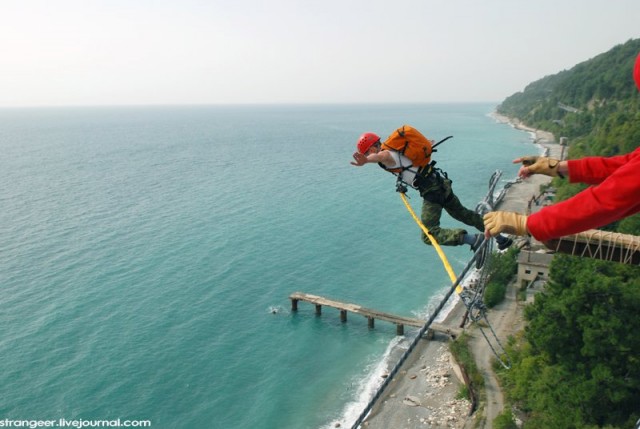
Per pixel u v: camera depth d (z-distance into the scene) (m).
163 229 90.06
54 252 77.06
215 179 140.00
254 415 44.84
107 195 117.56
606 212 4.29
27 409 43.38
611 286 34.72
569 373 35.84
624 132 111.12
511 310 59.41
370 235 89.94
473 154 186.75
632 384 33.12
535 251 65.50
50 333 54.19
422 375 50.16
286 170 155.75
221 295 65.06
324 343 56.28
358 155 8.98
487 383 45.59
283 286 68.81
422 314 62.06
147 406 44.78
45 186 129.00
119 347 52.53
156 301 62.41
